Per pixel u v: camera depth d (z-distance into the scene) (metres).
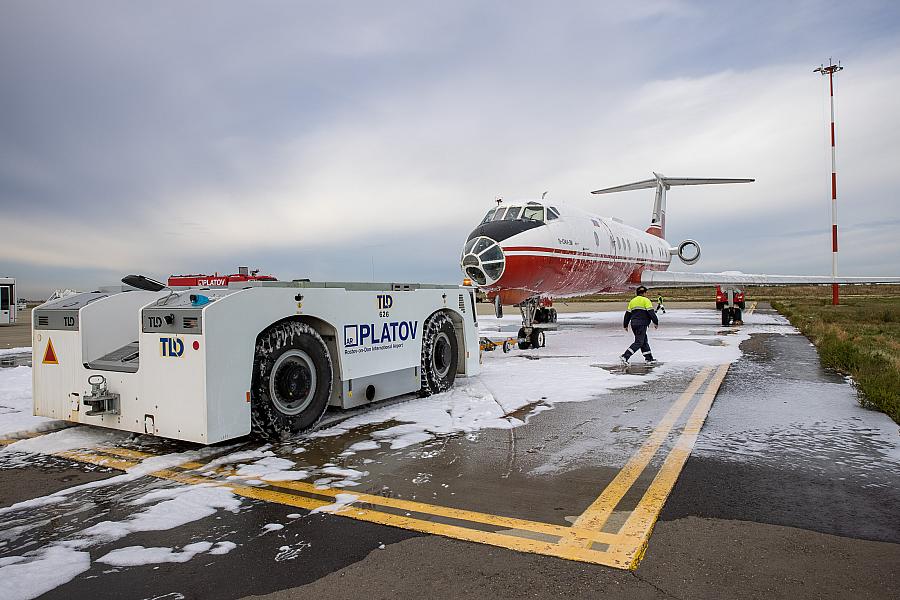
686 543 3.44
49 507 4.20
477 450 5.59
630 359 12.85
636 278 23.64
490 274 15.48
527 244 15.66
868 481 4.55
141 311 5.72
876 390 7.56
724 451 5.44
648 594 2.86
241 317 5.58
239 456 5.49
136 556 3.38
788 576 3.02
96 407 5.83
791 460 5.12
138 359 6.03
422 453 5.52
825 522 3.74
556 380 9.90
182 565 3.26
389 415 7.22
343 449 5.70
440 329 8.78
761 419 6.77
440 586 2.97
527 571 3.12
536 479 4.69
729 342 16.34
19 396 9.03
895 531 3.59
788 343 15.88
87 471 5.10
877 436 5.96
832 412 7.13
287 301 6.12
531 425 6.63
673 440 5.86
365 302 7.27
